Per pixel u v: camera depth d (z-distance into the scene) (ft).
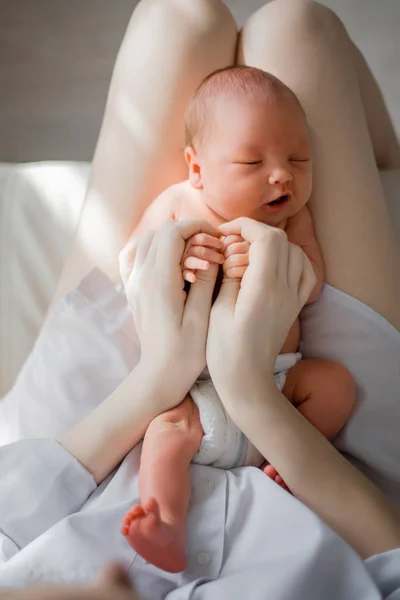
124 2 9.21
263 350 3.29
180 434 3.32
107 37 8.85
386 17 8.86
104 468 3.40
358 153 4.04
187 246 3.53
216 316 3.36
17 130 8.06
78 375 3.86
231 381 3.23
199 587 2.86
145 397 3.37
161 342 3.37
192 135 3.90
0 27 8.98
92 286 4.00
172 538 2.94
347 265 3.92
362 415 3.88
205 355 3.39
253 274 3.33
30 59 8.65
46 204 5.22
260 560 3.01
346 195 3.97
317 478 3.19
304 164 3.79
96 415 3.44
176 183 4.17
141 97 4.17
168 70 4.14
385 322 3.89
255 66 4.19
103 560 3.02
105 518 3.13
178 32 4.17
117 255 4.07
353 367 3.91
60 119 8.14
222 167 3.73
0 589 1.60
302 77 4.07
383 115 4.93
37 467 3.35
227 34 4.26
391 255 3.99
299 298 3.49
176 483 3.17
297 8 4.22
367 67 4.75
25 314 5.09
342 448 3.90
